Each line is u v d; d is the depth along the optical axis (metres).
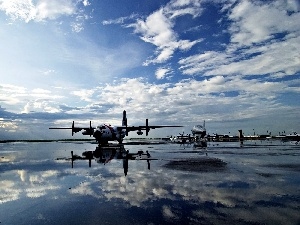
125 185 10.62
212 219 6.27
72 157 25.75
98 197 8.59
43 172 14.90
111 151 35.31
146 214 6.69
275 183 10.85
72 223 6.07
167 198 8.37
